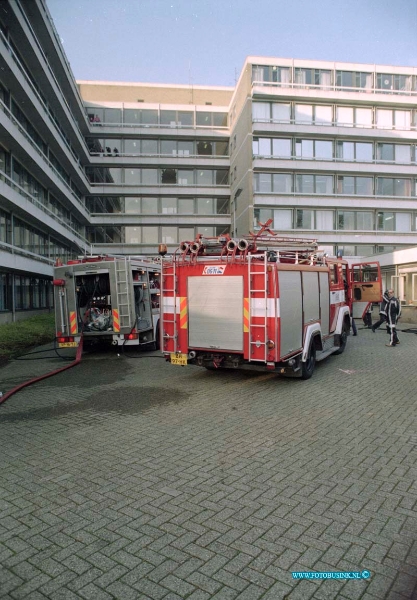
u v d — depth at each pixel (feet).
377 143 126.93
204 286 24.82
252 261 23.31
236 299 23.82
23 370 31.53
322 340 29.45
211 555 9.05
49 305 93.20
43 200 85.61
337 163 123.44
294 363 24.67
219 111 144.36
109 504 11.30
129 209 140.77
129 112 140.67
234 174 136.26
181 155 140.36
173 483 12.51
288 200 121.19
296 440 16.02
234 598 7.81
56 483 12.60
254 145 120.37
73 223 119.24
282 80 122.31
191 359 25.67
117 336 36.42
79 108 118.73
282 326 23.12
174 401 21.97
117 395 23.38
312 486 12.20
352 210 127.44
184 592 7.97
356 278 61.16
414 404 20.84
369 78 127.24
